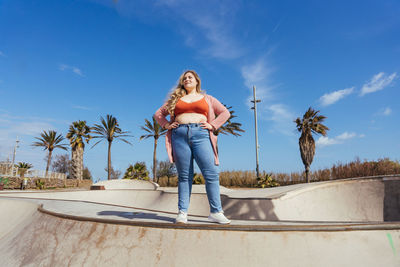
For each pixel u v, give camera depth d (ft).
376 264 7.22
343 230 8.00
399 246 7.76
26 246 11.12
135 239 8.42
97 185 59.52
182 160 9.24
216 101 10.13
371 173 48.32
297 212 15.99
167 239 8.16
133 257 7.97
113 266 7.89
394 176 18.53
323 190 18.53
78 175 104.68
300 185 22.31
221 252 7.62
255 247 7.62
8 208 21.12
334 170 57.52
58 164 145.89
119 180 64.95
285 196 16.25
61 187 93.20
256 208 14.87
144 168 82.12
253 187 70.08
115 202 32.89
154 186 58.29
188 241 7.99
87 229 9.52
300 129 65.77
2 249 12.76
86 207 18.33
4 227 17.75
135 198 32.07
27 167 107.34
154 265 7.62
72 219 10.44
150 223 8.63
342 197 18.54
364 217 17.62
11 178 74.02
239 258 7.44
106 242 8.70
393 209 17.92
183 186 9.29
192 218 12.23
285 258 7.36
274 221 12.39
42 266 9.04
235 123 75.92
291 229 7.88
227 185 74.08
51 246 9.80
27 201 21.13
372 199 18.52
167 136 10.12
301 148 64.08
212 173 9.18
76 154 104.83
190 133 9.14
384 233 8.12
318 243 7.68
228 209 15.75
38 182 79.92
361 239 7.88
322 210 17.26
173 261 7.61
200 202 20.42
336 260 7.31
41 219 12.73
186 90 10.24
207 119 10.00
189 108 9.46
